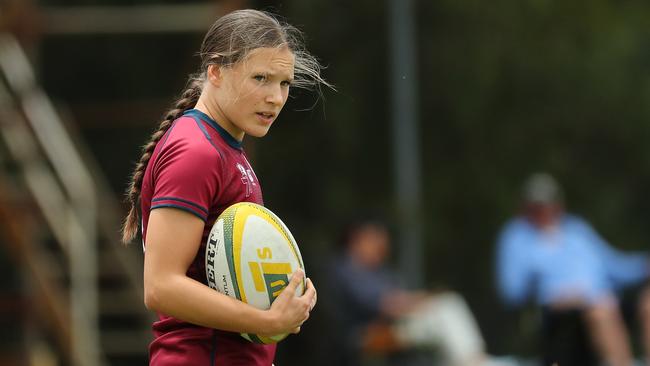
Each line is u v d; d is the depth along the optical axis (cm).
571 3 6844
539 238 4409
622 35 7156
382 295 4053
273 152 6381
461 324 4141
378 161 6544
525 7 6688
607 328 4378
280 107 1716
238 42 1683
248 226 1673
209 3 5553
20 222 4012
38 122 4338
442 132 6775
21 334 4984
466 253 6862
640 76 7325
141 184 1773
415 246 5531
